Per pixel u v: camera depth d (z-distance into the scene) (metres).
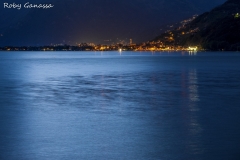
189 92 38.81
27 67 90.81
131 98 34.53
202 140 19.59
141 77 58.44
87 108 29.11
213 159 16.92
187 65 92.88
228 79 53.66
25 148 18.33
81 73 67.94
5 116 25.98
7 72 72.56
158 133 20.95
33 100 33.72
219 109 28.38
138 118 25.02
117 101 32.66
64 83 49.28
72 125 22.95
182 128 22.08
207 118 24.92
